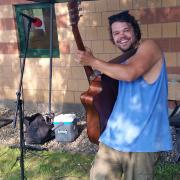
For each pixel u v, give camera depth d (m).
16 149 4.79
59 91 6.10
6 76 6.38
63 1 4.82
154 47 2.43
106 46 5.59
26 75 6.23
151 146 2.45
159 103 2.46
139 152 2.47
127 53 2.50
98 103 2.65
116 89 2.62
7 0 6.01
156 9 5.16
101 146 2.65
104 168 2.62
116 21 2.47
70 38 5.79
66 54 5.89
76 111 6.07
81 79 5.91
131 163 2.52
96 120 2.74
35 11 5.92
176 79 5.23
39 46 6.06
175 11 5.07
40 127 4.96
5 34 6.19
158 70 2.45
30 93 6.29
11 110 6.39
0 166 4.39
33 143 4.95
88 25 5.61
